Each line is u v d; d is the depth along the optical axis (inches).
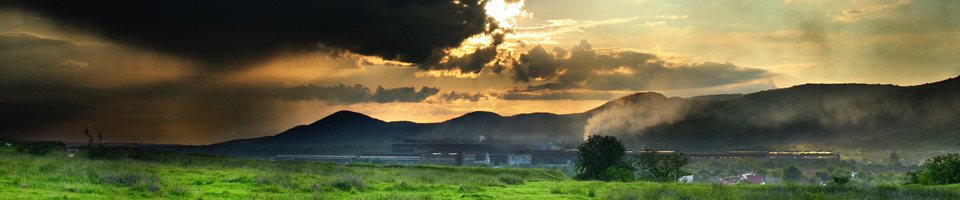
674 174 3646.7
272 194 1336.1
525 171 2827.3
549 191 1622.8
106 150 2433.6
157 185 1300.4
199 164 2349.9
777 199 1486.2
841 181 1978.3
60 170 1465.3
